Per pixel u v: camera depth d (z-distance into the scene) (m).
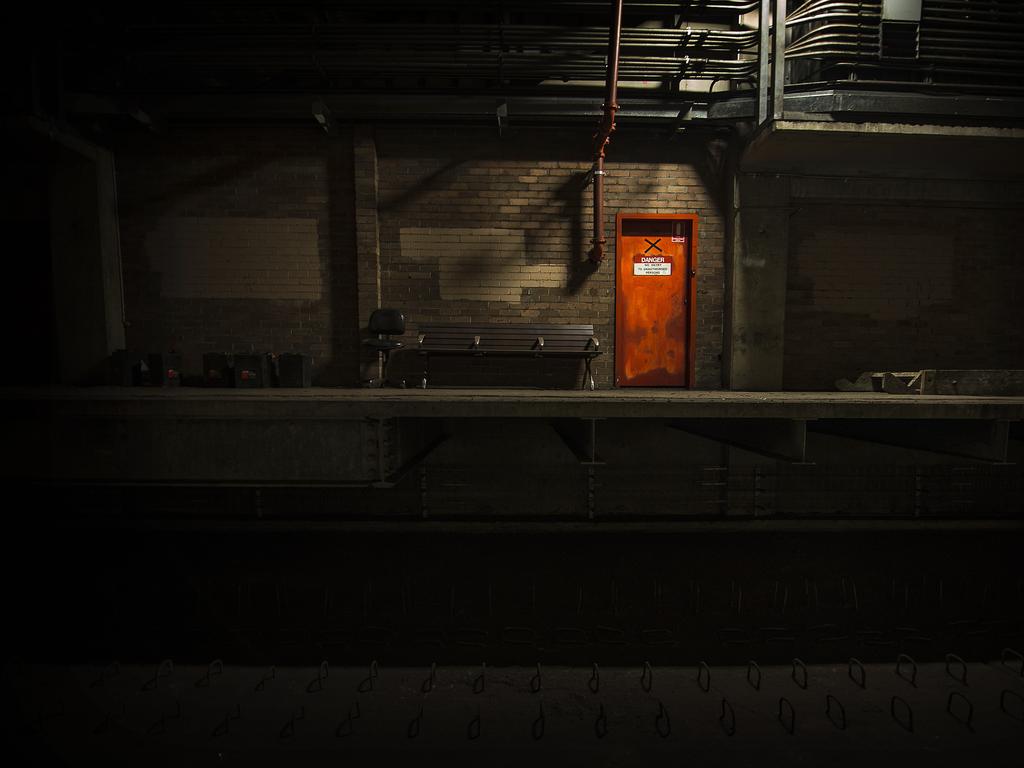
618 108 4.61
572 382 5.11
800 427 3.55
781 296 4.93
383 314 4.83
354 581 4.24
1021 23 4.39
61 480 3.47
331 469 3.45
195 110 4.57
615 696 2.92
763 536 4.67
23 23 4.18
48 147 4.46
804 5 4.44
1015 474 4.98
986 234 5.13
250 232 5.00
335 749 2.44
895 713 2.75
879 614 4.03
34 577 4.27
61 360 4.81
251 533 4.66
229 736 2.53
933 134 4.16
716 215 5.04
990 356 5.20
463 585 4.18
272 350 5.07
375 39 4.34
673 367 5.19
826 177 4.86
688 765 2.34
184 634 3.69
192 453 3.46
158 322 5.04
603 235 4.89
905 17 4.37
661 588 4.19
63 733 2.57
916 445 4.05
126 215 4.95
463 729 2.60
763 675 3.16
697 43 4.46
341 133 4.94
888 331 5.13
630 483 4.94
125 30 4.28
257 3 4.34
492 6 4.42
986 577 4.39
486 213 5.02
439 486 4.89
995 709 2.77
